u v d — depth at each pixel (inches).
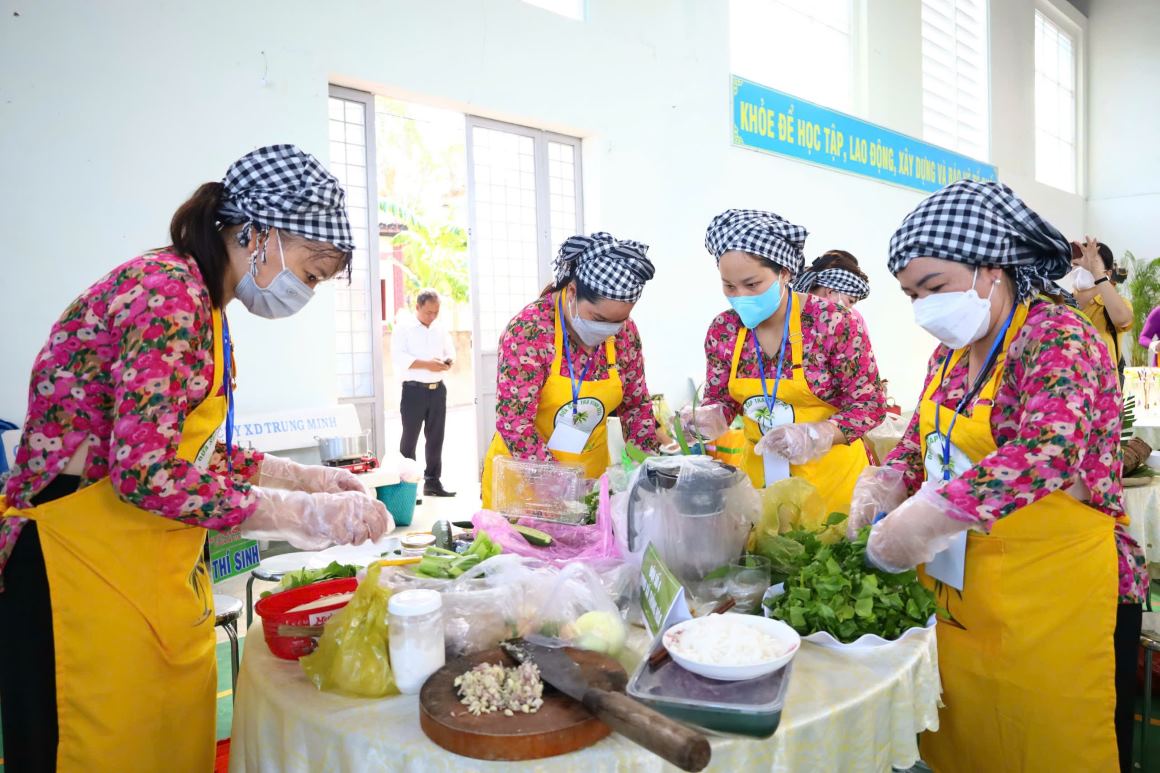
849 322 84.9
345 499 55.9
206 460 55.1
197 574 56.9
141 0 157.8
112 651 51.6
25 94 145.7
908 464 69.1
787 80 317.7
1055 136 501.0
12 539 51.1
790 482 65.2
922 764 82.1
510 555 56.1
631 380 93.7
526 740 39.6
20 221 146.6
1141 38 502.3
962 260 55.7
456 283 733.3
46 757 52.1
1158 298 460.8
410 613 47.1
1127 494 121.0
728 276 82.6
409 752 41.0
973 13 414.0
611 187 246.1
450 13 205.5
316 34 182.4
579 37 235.1
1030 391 53.7
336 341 199.5
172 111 163.0
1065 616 56.4
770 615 55.7
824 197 320.8
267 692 48.7
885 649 52.1
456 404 643.5
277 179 52.2
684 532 57.3
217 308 54.3
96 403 50.9
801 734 43.4
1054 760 57.9
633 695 43.5
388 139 705.6
